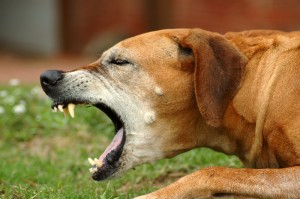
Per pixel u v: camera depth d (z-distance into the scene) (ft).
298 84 23.88
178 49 25.20
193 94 25.13
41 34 99.45
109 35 94.27
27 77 75.51
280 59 24.62
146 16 92.22
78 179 31.27
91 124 41.01
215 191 23.16
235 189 22.95
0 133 41.57
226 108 24.76
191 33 24.89
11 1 101.09
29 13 99.96
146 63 25.31
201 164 32.27
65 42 98.27
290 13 83.35
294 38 24.90
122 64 25.64
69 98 25.95
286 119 23.65
